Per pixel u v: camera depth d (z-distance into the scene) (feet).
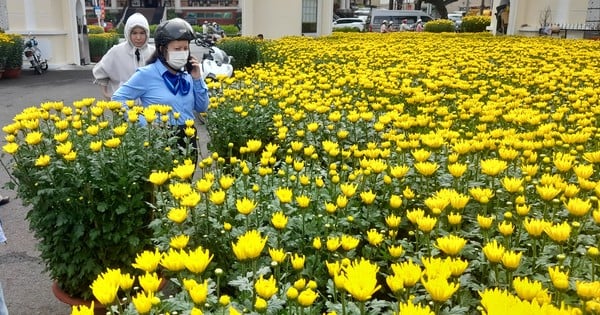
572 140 10.19
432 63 25.80
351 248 6.18
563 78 20.26
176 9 204.85
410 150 10.46
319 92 17.87
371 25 135.54
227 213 8.29
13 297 12.20
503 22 68.74
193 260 5.25
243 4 61.52
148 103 13.73
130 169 10.36
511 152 8.84
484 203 7.35
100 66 17.04
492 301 4.28
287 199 7.63
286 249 7.55
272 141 16.52
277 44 39.96
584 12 60.54
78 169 9.80
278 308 5.41
